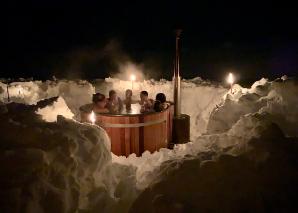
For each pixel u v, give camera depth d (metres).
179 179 3.21
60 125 3.79
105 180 3.63
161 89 7.57
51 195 3.04
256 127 3.76
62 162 3.29
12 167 3.12
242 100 5.06
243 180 3.16
